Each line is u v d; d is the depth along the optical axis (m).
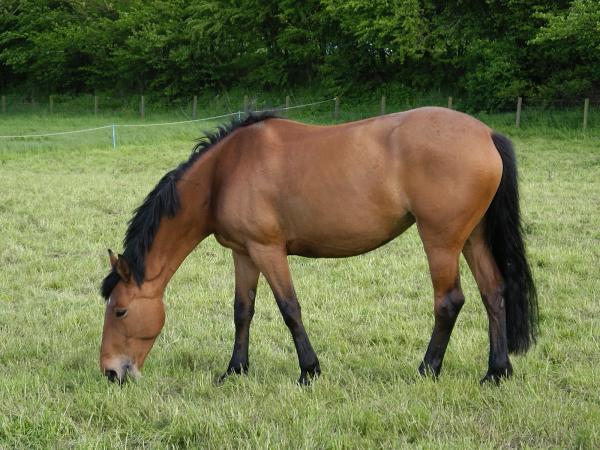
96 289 6.65
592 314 5.45
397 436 3.42
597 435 3.28
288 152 4.07
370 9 23.73
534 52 22.19
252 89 31.02
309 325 5.41
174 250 4.31
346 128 4.08
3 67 37.44
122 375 4.18
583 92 21.20
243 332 4.49
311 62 30.17
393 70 27.55
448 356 4.60
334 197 3.96
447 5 23.61
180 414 3.67
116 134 21.17
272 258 4.14
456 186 3.83
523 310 4.07
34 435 3.52
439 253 3.95
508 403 3.73
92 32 33.09
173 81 32.59
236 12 29.61
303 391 4.00
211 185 4.27
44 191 11.97
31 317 5.66
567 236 8.05
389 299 6.02
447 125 3.90
